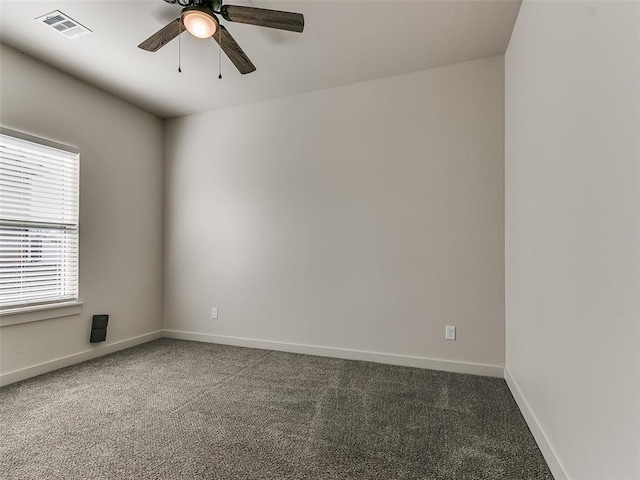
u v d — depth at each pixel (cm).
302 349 331
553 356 156
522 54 212
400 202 298
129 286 355
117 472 153
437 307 285
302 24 192
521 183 216
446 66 285
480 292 273
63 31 236
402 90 298
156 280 390
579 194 130
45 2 207
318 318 326
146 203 377
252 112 357
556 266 154
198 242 382
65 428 191
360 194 312
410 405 220
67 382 258
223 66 283
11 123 255
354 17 221
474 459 164
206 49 258
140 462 160
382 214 304
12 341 256
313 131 331
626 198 98
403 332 296
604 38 111
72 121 299
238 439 180
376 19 224
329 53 265
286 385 253
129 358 316
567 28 142
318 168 329
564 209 145
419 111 293
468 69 278
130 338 356
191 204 386
